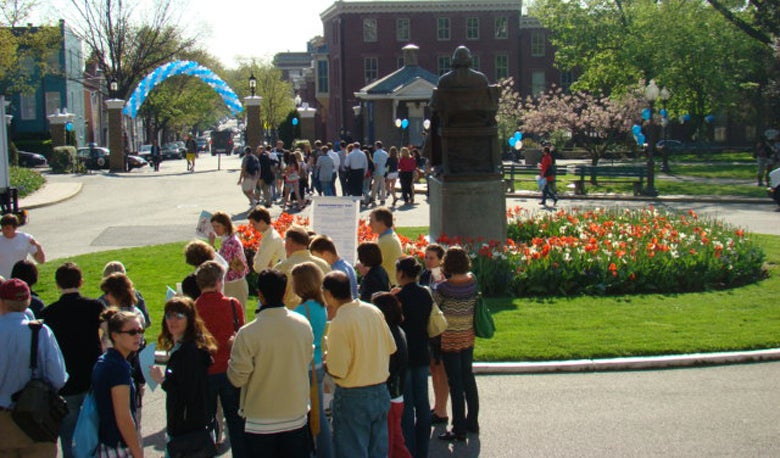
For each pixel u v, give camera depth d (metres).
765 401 8.94
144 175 44.34
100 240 21.42
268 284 6.22
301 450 6.26
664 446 7.76
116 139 50.25
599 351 10.43
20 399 6.23
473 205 14.81
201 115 91.06
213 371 7.09
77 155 50.88
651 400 9.02
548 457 7.56
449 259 7.98
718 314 12.43
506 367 10.03
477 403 8.11
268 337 6.13
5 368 6.34
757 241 19.03
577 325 11.77
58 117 55.62
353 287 8.54
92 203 30.81
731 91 51.78
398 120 53.53
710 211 27.20
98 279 15.52
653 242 14.70
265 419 6.14
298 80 98.88
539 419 8.50
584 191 32.38
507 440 7.98
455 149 14.97
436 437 8.13
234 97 46.72
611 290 14.26
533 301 13.52
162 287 14.77
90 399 6.20
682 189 34.16
